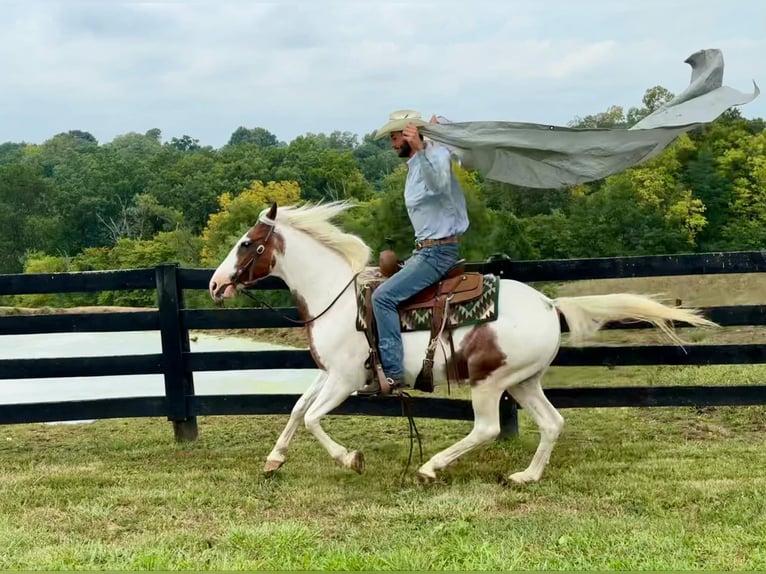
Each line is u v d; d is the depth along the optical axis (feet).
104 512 15.14
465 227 15.89
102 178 194.70
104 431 22.82
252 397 20.45
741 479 16.28
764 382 24.12
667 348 19.26
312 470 17.90
